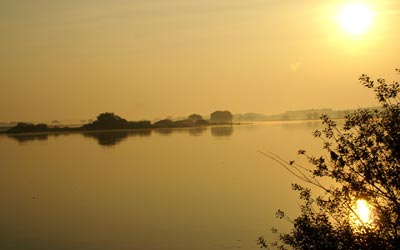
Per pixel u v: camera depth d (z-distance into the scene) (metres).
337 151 11.63
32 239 39.06
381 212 10.88
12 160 102.75
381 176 10.99
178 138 157.88
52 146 136.25
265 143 123.44
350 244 11.04
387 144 10.94
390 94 11.23
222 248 32.88
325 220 11.76
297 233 11.88
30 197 59.88
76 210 50.44
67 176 77.25
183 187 60.59
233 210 44.56
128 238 37.88
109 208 50.53
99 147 128.00
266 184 58.00
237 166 78.00
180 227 39.91
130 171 79.56
